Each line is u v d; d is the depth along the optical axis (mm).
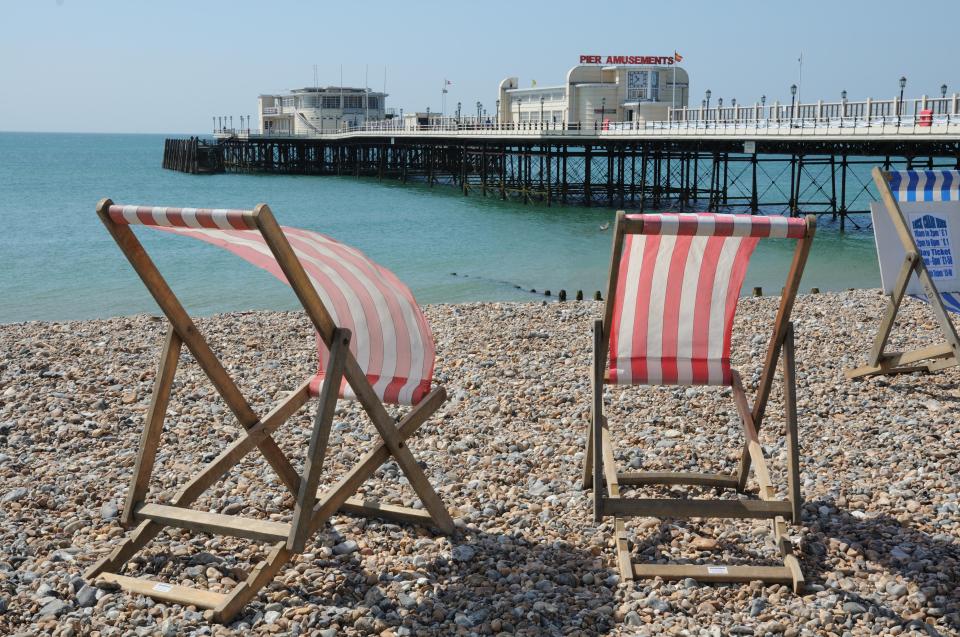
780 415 6180
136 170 82375
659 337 4188
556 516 4480
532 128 38938
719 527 4305
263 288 18000
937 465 5098
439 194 49312
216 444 5688
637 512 3867
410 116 63906
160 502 4672
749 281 19016
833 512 4488
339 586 3744
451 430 5934
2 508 4664
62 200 45469
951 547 4055
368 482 4938
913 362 6797
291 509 4621
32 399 6777
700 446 5520
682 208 37438
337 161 72125
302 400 4156
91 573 3797
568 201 42469
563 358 8148
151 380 7430
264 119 84500
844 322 9945
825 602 3576
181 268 20594
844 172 28047
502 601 3580
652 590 3699
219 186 59750
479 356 8312
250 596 3523
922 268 6340
